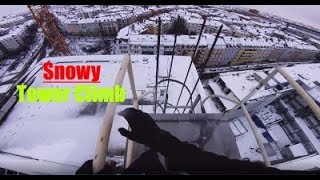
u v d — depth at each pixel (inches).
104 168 78.3
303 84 1535.4
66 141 311.1
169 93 398.9
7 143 315.9
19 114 365.7
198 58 2373.3
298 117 1352.1
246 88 1537.9
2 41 2684.5
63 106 370.3
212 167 78.9
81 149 300.4
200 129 148.7
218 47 2306.8
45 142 314.0
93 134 324.2
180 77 445.1
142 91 396.2
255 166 76.9
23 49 2947.8
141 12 3799.2
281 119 1392.7
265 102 1441.9
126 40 2132.1
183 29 3253.0
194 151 84.4
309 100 116.8
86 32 3270.2
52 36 2121.1
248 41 2549.2
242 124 1179.3
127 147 135.9
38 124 343.0
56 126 334.6
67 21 3196.4
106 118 89.8
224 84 1614.2
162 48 2110.0
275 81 1525.6
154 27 2608.3
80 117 352.5
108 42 3174.2
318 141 1245.1
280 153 1243.2
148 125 89.3
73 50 3009.4
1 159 280.2
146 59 484.7
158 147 85.2
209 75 2460.6
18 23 3998.5
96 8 4254.4
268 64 2736.2
